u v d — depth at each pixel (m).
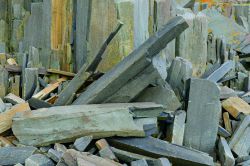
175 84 4.89
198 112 4.37
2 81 5.73
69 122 3.69
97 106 3.97
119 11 5.20
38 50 6.19
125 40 5.17
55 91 5.42
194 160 3.55
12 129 3.81
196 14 6.36
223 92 5.43
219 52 6.84
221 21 8.31
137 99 4.40
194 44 6.19
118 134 3.68
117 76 4.05
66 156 3.12
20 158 3.51
